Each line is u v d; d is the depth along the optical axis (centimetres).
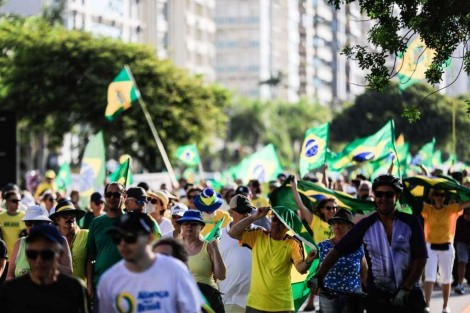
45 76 10775
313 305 3294
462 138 7838
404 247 1817
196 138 11412
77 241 2262
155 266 1513
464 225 3666
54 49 10788
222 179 6116
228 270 2330
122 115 10931
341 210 2258
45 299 1569
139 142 11119
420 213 3108
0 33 10944
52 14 13288
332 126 10406
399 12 2586
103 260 2180
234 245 2331
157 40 19412
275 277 2206
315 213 2739
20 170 12550
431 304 3406
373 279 1831
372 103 9825
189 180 5675
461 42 2566
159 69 11150
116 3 16425
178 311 1520
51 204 3697
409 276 1809
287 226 2166
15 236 3100
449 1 2491
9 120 5631
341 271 2180
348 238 1831
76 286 1583
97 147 4294
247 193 3438
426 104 7812
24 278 1578
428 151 5669
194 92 11419
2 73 10844
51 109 10775
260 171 4731
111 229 1498
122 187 2212
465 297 3584
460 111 7819
